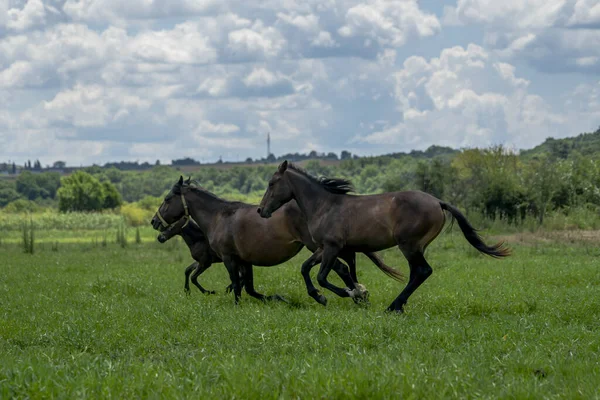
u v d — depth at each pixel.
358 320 11.02
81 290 17.25
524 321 11.09
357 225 13.27
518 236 33.09
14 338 10.96
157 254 32.00
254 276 18.44
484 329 10.52
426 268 13.02
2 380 7.41
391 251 26.97
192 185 16.27
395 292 15.30
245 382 7.11
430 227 12.92
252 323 11.18
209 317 12.12
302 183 13.95
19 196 152.00
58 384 7.22
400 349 9.14
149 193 151.88
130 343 10.38
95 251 35.09
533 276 17.70
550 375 7.89
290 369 7.73
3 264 26.23
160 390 7.03
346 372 7.33
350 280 14.45
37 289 17.53
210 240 15.57
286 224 14.58
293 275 17.30
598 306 12.45
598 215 40.00
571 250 26.23
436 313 12.76
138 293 16.55
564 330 10.31
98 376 7.52
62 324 11.60
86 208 110.06
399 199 13.02
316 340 9.69
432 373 7.43
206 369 7.89
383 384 6.93
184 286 18.12
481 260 22.97
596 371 7.85
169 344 10.27
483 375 7.54
